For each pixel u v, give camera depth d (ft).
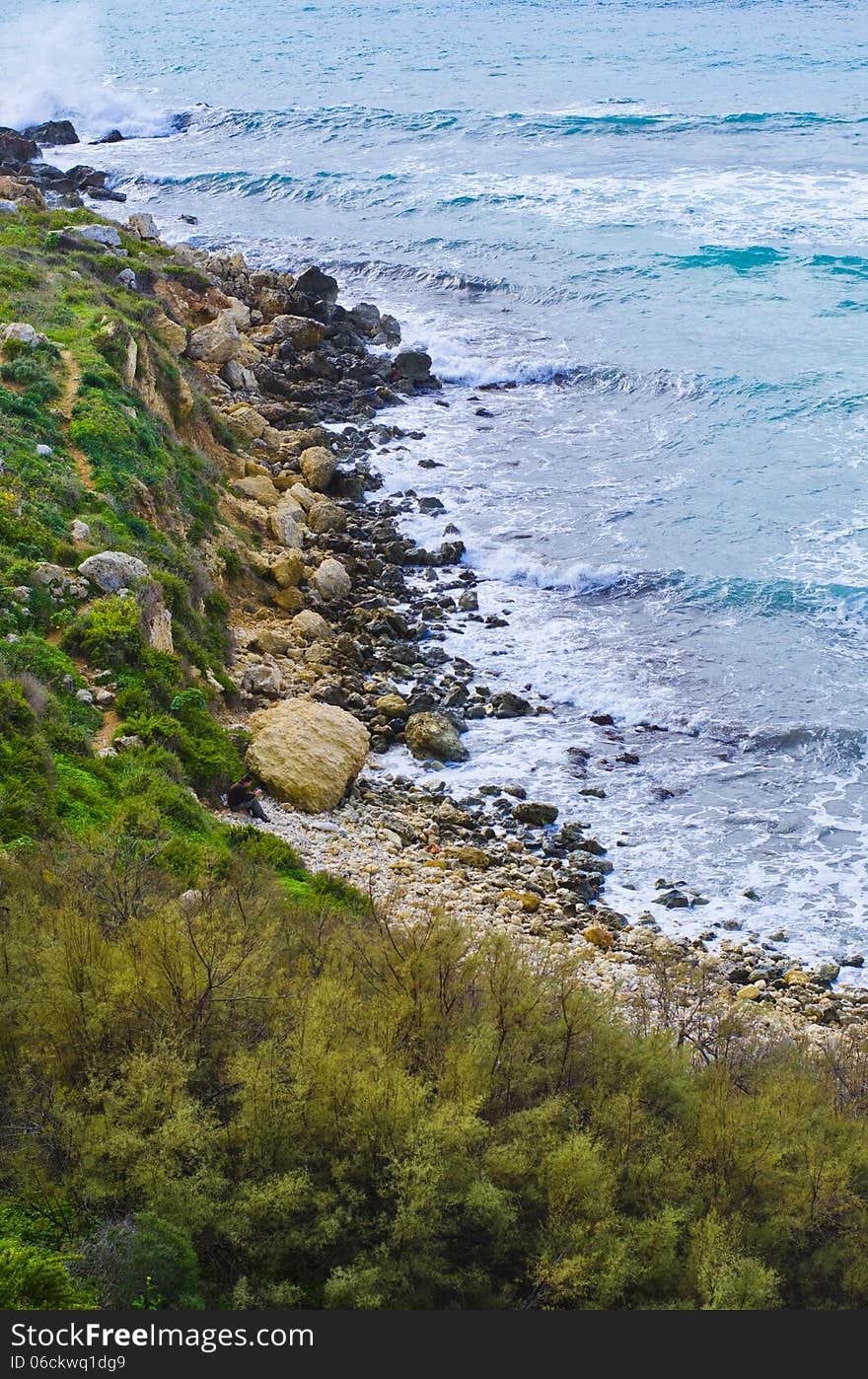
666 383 148.36
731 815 79.97
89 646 71.72
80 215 170.91
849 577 106.22
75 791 57.82
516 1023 38.99
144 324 131.23
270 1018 36.81
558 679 95.35
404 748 86.84
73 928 39.37
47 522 80.53
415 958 41.42
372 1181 31.65
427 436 140.36
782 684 93.20
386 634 100.27
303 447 132.36
